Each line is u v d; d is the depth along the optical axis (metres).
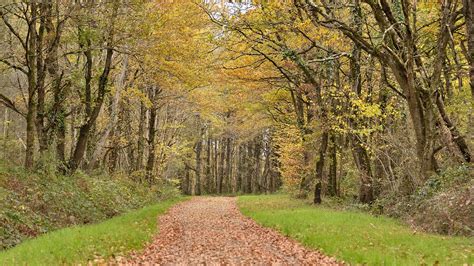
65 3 19.47
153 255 11.55
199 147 67.50
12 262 8.99
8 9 18.55
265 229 16.70
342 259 10.02
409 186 19.39
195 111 41.47
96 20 19.61
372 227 14.31
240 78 25.69
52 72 21.88
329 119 23.62
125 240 12.55
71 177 21.91
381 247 10.81
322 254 11.12
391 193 20.88
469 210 13.62
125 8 19.92
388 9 17.86
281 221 16.83
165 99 36.62
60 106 22.48
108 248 11.16
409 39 17.73
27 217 14.98
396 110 22.34
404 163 20.53
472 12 14.93
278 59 24.53
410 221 16.00
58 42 20.58
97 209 20.66
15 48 21.81
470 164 16.52
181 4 21.02
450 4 17.25
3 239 12.82
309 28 19.88
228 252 12.03
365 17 19.25
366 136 23.12
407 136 21.83
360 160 23.20
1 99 20.30
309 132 27.58
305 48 23.19
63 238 11.76
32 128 19.44
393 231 13.52
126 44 21.53
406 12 17.58
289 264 10.27
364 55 25.06
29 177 18.34
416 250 10.31
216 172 71.06
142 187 34.19
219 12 20.14
